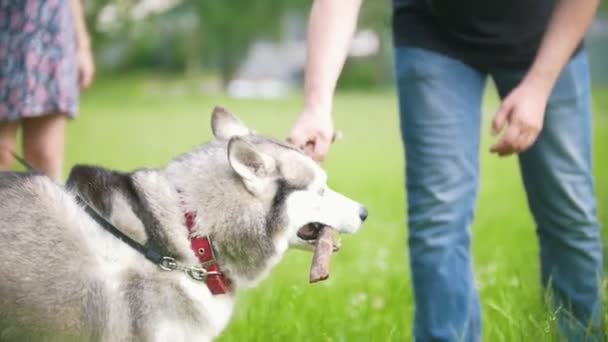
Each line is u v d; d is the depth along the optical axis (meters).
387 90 43.97
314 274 3.38
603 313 3.91
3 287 3.20
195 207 3.38
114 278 3.26
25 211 3.29
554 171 3.90
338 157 15.25
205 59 46.25
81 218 3.33
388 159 14.95
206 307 3.38
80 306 3.23
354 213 3.56
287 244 3.52
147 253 3.31
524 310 4.32
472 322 3.96
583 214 3.94
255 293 5.29
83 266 3.25
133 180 3.43
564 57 3.57
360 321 4.80
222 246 3.41
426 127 3.83
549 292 3.92
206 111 28.59
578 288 4.04
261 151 3.46
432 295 3.83
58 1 4.62
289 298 4.84
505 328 4.31
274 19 42.09
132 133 20.66
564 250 4.02
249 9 41.44
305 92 3.66
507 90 3.99
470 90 3.88
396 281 5.68
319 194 3.54
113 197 3.39
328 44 3.63
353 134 20.11
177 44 45.66
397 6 4.04
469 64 3.89
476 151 3.90
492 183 11.53
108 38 38.12
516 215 8.77
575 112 3.87
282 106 30.95
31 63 4.56
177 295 3.32
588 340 3.91
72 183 3.46
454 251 3.84
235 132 3.77
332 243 3.48
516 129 3.60
